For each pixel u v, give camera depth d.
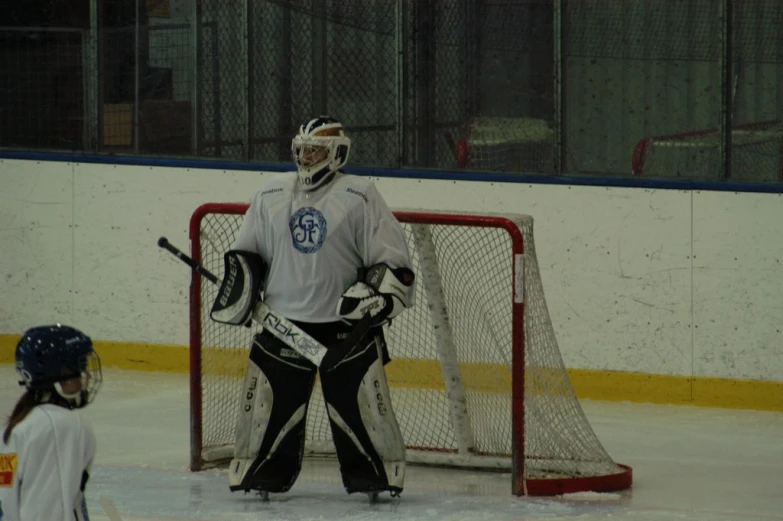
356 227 16.86
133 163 26.33
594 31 24.11
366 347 16.95
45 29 26.84
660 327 23.70
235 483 17.34
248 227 17.31
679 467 19.62
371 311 16.47
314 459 19.97
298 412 17.27
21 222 26.97
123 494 17.67
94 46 26.66
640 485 18.53
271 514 16.72
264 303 17.22
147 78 26.56
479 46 24.80
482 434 19.23
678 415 23.00
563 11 24.20
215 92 26.27
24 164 26.86
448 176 24.86
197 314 19.00
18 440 10.18
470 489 18.11
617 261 23.84
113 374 26.17
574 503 17.42
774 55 23.20
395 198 25.27
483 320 19.30
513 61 24.62
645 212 23.61
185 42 26.31
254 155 26.19
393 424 17.11
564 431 18.28
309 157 16.80
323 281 16.94
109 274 26.58
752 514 17.02
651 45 23.81
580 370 24.23
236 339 19.84
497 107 24.83
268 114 26.03
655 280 23.66
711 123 23.66
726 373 23.42
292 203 17.02
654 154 24.00
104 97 26.73
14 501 10.20
